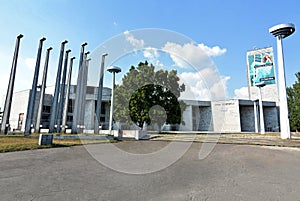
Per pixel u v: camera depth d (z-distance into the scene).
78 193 2.53
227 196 2.51
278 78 12.03
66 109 14.30
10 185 2.79
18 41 13.21
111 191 2.63
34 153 5.50
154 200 2.35
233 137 13.13
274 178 3.37
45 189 2.66
